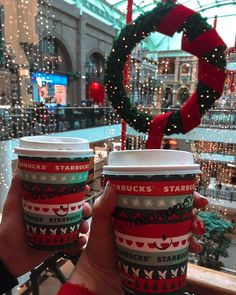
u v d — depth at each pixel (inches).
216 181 284.7
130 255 13.9
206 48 39.6
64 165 17.3
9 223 20.5
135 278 13.9
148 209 13.3
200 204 15.9
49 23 403.2
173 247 13.7
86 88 537.0
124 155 15.0
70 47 482.0
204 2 480.4
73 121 303.7
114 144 290.5
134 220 13.6
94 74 555.5
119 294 16.6
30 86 329.1
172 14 39.0
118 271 16.6
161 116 38.5
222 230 122.3
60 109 288.2
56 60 422.3
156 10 39.4
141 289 13.8
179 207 13.6
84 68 515.8
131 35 40.1
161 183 13.2
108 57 41.9
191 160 15.1
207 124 262.4
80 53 500.4
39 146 17.8
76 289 15.9
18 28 308.0
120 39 40.9
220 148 278.1
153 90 345.7
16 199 20.8
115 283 16.6
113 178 14.2
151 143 38.4
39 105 315.0
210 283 22.2
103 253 16.2
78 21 490.3
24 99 319.3
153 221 13.4
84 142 19.1
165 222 13.4
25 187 18.2
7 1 289.9
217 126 260.7
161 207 13.3
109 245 16.1
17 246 20.3
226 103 255.1
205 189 243.3
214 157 282.2
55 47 455.5
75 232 18.5
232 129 256.5
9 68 297.0
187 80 570.6
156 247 13.5
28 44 316.8
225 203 239.1
